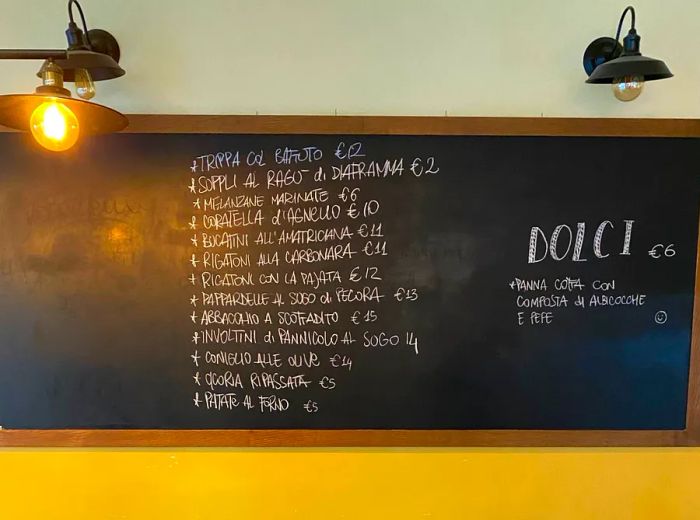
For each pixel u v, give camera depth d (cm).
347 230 175
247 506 183
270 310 177
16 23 172
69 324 177
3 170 173
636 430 181
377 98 175
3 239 175
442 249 176
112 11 171
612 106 176
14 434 178
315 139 173
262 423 180
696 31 174
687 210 176
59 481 181
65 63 144
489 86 175
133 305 177
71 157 173
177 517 183
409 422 180
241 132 172
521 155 174
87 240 175
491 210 175
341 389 179
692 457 182
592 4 173
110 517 183
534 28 174
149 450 181
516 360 179
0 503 182
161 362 178
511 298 177
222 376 179
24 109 128
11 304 176
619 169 174
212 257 176
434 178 174
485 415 180
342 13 173
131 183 174
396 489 183
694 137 174
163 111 174
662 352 179
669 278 177
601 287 177
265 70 174
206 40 173
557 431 180
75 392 178
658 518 183
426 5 173
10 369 178
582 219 175
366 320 178
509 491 183
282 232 175
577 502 183
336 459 182
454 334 178
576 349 179
